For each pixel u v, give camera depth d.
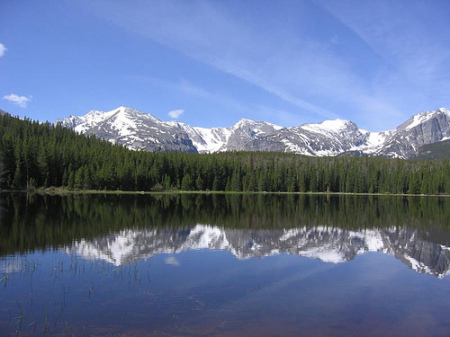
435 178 164.62
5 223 44.41
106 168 140.00
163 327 15.09
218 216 59.38
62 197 99.12
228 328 15.03
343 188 180.88
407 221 55.47
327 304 18.16
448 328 15.48
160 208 72.25
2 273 23.20
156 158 162.12
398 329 15.33
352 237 39.69
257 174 174.00
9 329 14.88
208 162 170.00
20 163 124.44
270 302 18.28
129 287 20.56
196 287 20.67
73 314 16.48
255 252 30.97
